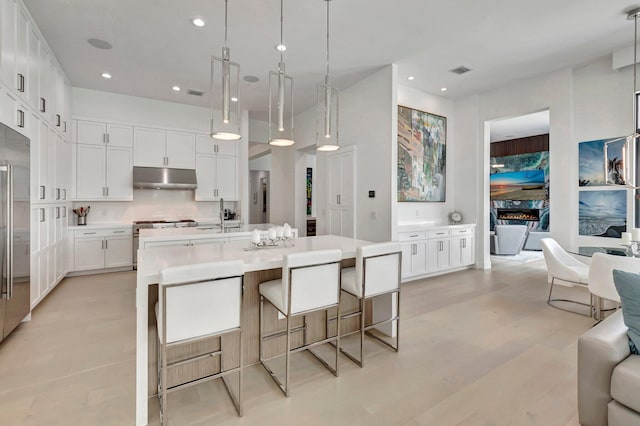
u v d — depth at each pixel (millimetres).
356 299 2982
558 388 2104
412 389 2102
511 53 4125
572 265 3943
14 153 2744
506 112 5305
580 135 4559
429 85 5254
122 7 3090
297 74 4664
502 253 7188
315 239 3246
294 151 6895
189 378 2150
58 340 2768
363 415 1846
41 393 2021
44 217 3695
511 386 2127
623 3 3082
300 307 2109
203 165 6195
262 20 3312
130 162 5566
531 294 4211
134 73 4641
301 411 1885
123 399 1975
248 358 2402
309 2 3020
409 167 5414
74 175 5141
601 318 3291
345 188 5172
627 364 1543
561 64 4473
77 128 5164
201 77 4777
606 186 4316
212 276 1747
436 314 3473
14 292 2770
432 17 3285
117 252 5266
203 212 6453
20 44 2979
